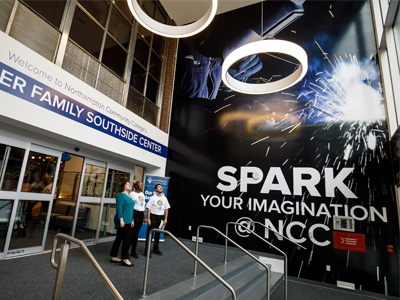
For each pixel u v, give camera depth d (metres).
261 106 6.64
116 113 5.46
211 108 7.34
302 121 6.07
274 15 7.13
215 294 3.13
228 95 7.18
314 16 6.58
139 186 4.32
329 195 5.42
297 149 5.97
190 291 2.85
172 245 5.89
